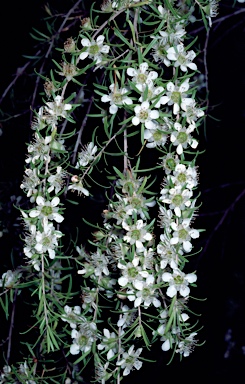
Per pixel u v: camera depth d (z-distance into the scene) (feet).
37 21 1.70
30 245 0.95
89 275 0.99
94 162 0.94
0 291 1.14
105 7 0.94
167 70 1.29
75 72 0.93
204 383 1.90
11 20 1.71
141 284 0.89
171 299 0.94
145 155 1.37
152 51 1.03
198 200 2.05
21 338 1.42
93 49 0.93
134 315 0.97
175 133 0.89
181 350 0.95
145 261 0.90
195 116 0.91
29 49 1.72
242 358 1.98
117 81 0.99
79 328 1.00
